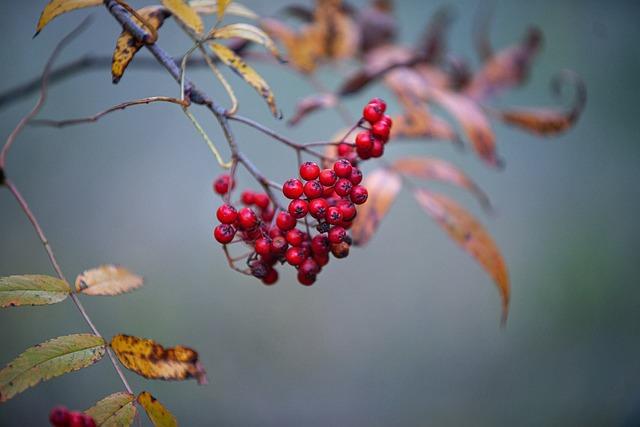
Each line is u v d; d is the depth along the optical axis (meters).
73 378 1.19
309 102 0.70
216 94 1.19
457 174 0.68
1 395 0.56
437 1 1.05
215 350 1.31
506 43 1.14
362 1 0.83
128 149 1.29
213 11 0.63
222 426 1.25
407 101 0.71
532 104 1.21
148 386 1.24
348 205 0.60
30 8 1.19
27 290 0.59
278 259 0.62
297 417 1.29
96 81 1.25
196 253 1.33
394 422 1.30
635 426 1.27
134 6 1.01
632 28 1.29
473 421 1.32
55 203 1.24
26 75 1.17
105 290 0.60
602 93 1.33
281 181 1.20
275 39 0.72
